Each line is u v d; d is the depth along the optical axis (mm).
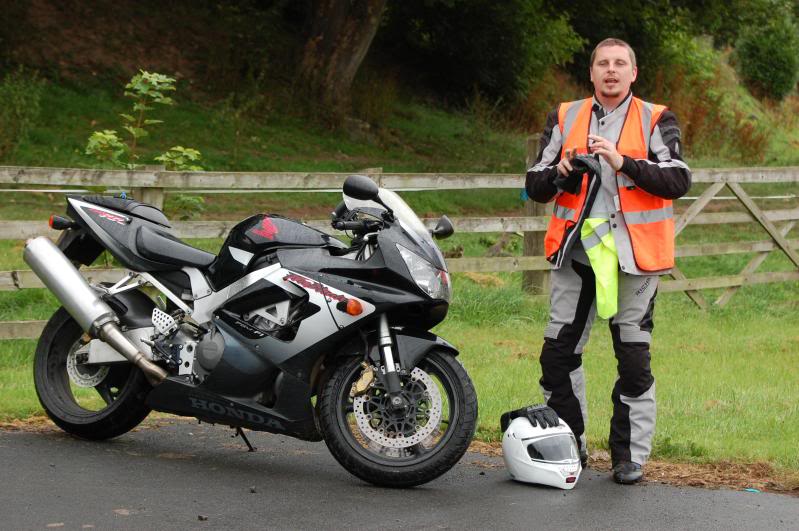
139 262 5773
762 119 39406
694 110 33625
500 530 4598
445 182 10711
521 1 29094
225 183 9562
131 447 5883
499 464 5922
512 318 10969
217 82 23719
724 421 7047
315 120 24156
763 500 5227
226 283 5543
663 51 35656
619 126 5613
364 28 24922
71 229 6109
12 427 6195
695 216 12555
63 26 23000
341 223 5355
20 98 17672
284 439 6328
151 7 25406
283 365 5316
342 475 5508
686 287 12383
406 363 5129
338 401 5246
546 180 5680
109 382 6000
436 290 5246
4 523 4391
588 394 7785
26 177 8852
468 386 5199
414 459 5191
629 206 5535
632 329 5629
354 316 5199
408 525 4625
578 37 33844
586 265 5668
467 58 30500
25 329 8555
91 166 16906
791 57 43062
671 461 6066
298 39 25828
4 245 12391
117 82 22031
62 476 5152
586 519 4809
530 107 31781
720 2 27328
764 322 11922
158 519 4551
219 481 5250
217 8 26672
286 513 4738
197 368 5492
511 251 15422
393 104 27641
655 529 4688
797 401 7773
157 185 9312
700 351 9961
